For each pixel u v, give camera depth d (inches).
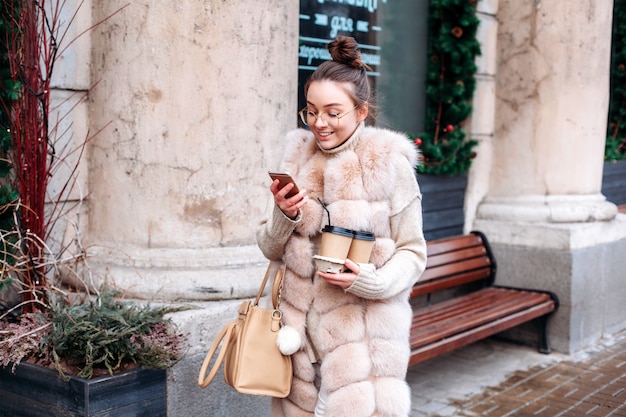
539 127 233.8
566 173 233.8
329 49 103.6
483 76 237.3
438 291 233.5
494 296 223.9
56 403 118.6
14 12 135.0
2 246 138.2
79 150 148.6
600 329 239.1
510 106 238.7
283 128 154.6
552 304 221.8
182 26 140.2
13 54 133.2
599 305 237.1
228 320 140.5
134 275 142.0
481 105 237.9
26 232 133.9
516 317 205.6
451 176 232.5
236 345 102.8
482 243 237.1
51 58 140.8
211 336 138.1
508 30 237.3
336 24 204.4
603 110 240.8
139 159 143.6
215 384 139.4
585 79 232.8
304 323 103.7
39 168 136.0
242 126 146.2
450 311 205.2
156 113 142.0
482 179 242.8
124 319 123.4
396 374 101.3
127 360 123.4
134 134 143.5
